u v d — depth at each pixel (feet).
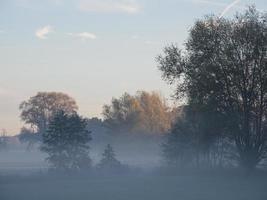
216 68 180.04
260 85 182.60
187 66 186.09
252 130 186.29
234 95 182.91
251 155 185.98
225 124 180.96
